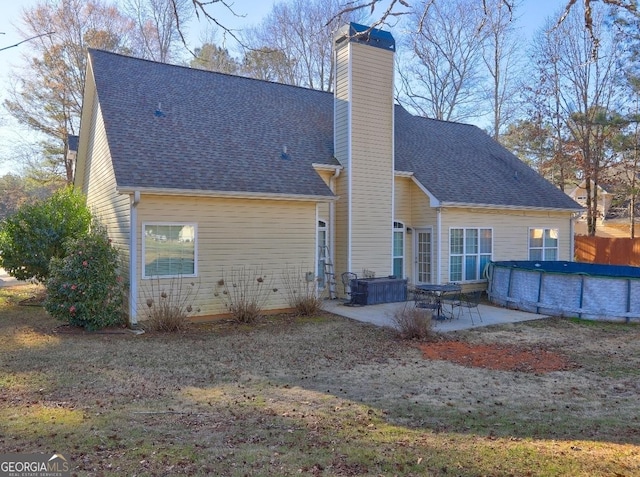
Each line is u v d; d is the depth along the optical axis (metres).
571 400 5.59
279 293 11.39
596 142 23.83
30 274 12.18
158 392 5.67
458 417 4.95
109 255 9.37
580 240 23.03
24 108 25.80
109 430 4.40
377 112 13.53
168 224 9.91
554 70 23.84
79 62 23.47
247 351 7.84
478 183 15.89
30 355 7.39
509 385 6.18
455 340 8.83
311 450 4.04
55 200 12.48
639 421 4.89
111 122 11.02
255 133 13.20
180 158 10.77
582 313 11.05
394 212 14.77
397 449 4.09
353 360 7.35
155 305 9.78
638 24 10.64
